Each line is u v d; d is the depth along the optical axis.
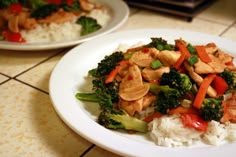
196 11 0.82
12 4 0.74
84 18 0.73
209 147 0.44
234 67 0.55
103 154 0.45
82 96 0.51
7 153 0.44
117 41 0.65
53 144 0.46
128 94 0.49
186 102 0.48
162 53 0.52
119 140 0.42
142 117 0.49
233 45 0.64
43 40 0.71
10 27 0.70
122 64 0.54
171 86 0.49
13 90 0.56
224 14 0.85
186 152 0.42
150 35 0.68
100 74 0.54
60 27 0.73
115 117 0.47
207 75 0.50
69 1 0.79
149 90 0.50
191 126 0.46
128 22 0.81
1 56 0.65
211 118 0.46
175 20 0.82
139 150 0.41
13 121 0.49
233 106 0.50
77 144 0.46
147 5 0.85
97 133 0.43
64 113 0.46
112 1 0.84
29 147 0.45
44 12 0.74
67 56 0.59
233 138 0.46
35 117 0.50
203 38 0.66
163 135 0.45
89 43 0.63
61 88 0.51
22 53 0.67
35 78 0.59
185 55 0.52
